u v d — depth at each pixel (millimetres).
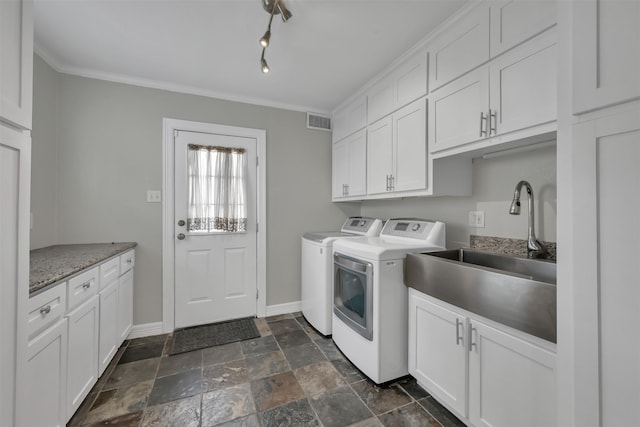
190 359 2010
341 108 2906
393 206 2754
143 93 2381
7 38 766
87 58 2045
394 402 1560
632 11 642
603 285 705
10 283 800
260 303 2814
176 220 2498
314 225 3082
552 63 1139
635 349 656
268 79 2367
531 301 1022
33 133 1866
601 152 705
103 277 1677
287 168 2949
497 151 1665
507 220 1707
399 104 2043
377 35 1767
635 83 634
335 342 2180
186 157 2520
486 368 1227
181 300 2520
